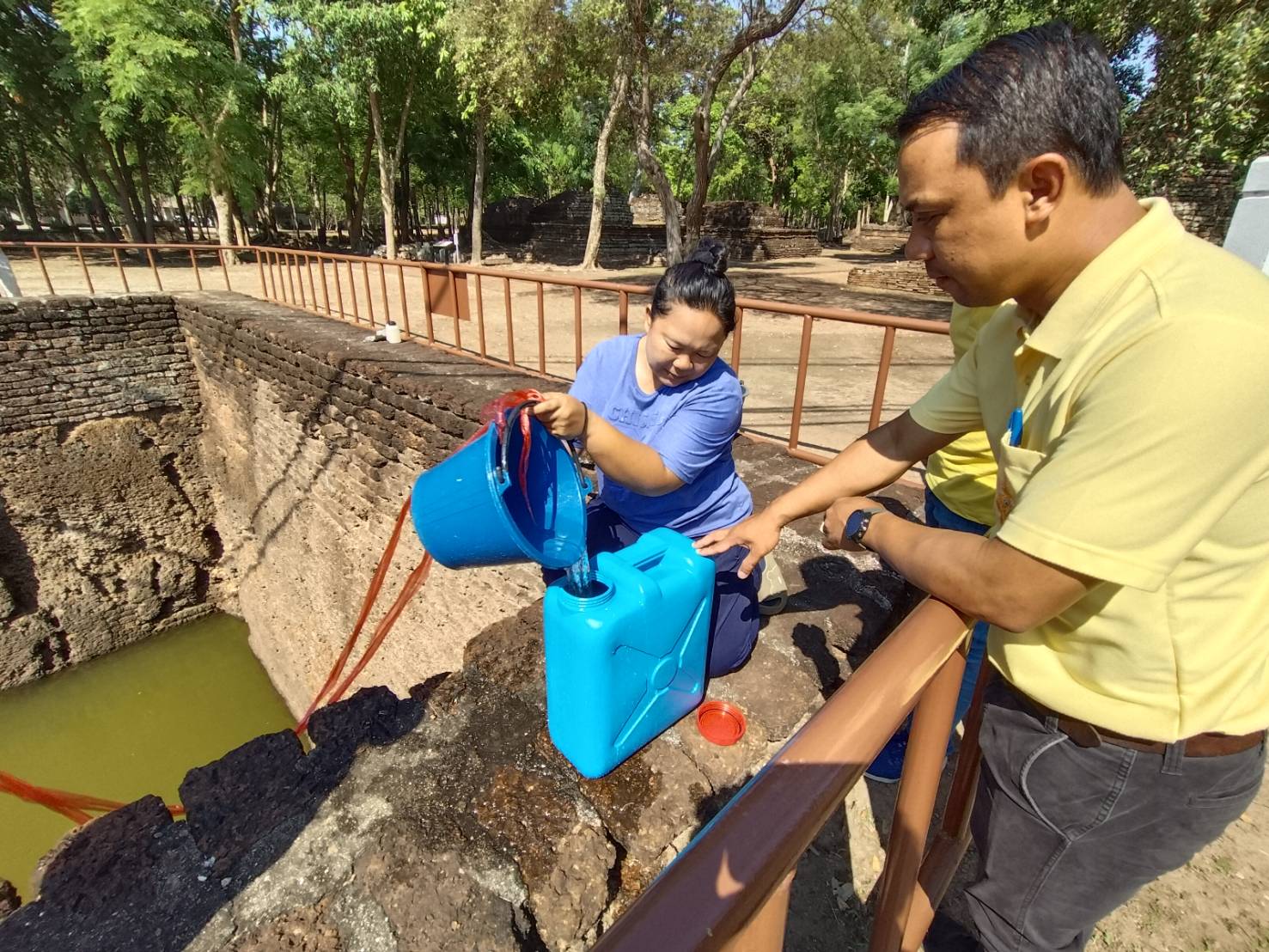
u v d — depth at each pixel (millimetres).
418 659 6336
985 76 855
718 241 1676
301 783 1843
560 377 5434
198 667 10219
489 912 1522
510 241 27359
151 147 24781
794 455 4285
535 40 13320
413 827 1711
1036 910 1210
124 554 10109
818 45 15227
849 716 760
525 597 5133
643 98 13297
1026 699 1121
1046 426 947
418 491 1708
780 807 653
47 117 20422
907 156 939
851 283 15656
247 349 7910
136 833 1702
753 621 2197
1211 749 973
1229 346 726
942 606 988
